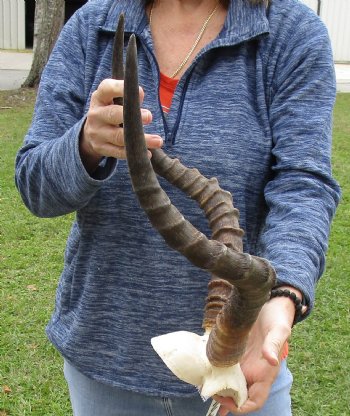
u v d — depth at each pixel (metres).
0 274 4.84
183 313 1.64
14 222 5.84
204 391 1.19
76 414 1.82
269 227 1.53
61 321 1.80
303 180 1.55
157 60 1.71
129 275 1.66
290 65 1.64
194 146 1.61
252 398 1.28
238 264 0.94
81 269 1.73
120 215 1.65
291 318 1.32
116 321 1.69
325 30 1.69
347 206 6.52
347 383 3.63
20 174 1.65
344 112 12.12
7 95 12.17
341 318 4.30
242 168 1.62
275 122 1.64
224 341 1.11
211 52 1.68
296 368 3.76
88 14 1.78
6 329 4.10
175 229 0.94
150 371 1.68
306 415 3.39
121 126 1.30
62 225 5.82
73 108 1.72
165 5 1.76
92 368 1.73
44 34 12.52
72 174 1.45
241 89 1.65
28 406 3.40
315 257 1.44
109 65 1.72
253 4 1.68
